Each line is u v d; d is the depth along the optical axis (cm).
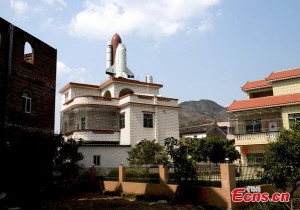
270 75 3139
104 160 2806
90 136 3081
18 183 1586
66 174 2300
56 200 1880
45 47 2189
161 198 1823
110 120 3366
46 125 2134
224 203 1462
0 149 1561
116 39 4525
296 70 2983
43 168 1808
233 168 1493
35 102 2036
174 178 1828
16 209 1343
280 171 1213
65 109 3566
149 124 3234
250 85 3372
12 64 1844
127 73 4278
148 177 2109
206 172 1758
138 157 2550
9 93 1800
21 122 1886
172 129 3359
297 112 2688
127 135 3112
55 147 2041
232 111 3047
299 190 1745
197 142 2533
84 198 1995
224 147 2522
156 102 3303
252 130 2981
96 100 3272
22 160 1616
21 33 1944
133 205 1677
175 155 1758
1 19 1797
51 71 2239
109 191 2220
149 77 4247
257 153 2873
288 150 1215
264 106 2830
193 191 1653
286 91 2977
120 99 3353
